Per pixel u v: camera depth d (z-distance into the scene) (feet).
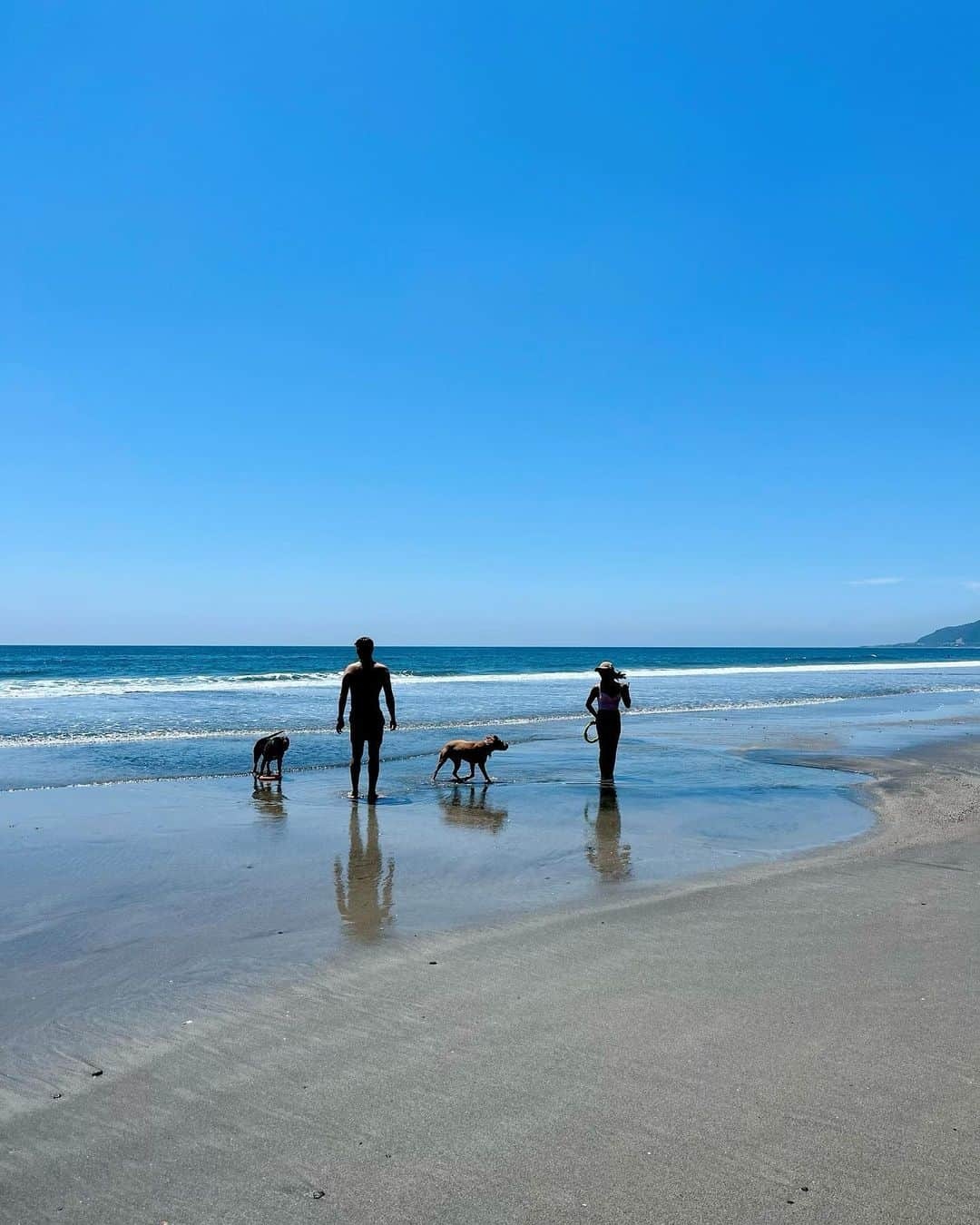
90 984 14.84
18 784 36.60
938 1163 9.38
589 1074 11.35
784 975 15.06
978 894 20.45
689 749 50.90
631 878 22.17
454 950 16.51
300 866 23.52
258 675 159.63
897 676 173.06
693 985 14.60
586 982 14.76
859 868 23.06
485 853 25.11
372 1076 11.37
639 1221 8.46
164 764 42.42
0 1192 8.89
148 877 22.33
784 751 49.65
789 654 595.47
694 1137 9.87
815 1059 11.77
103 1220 8.47
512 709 79.30
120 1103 10.71
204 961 15.98
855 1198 8.80
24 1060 11.91
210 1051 12.17
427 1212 8.59
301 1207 8.68
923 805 33.17
